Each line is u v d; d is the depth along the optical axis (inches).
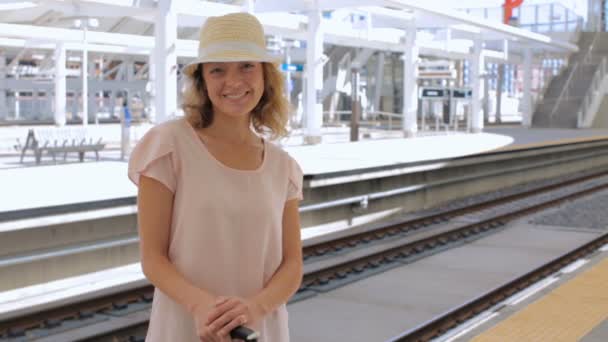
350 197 553.9
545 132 1418.6
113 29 1293.1
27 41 1224.8
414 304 311.6
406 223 510.9
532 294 298.8
